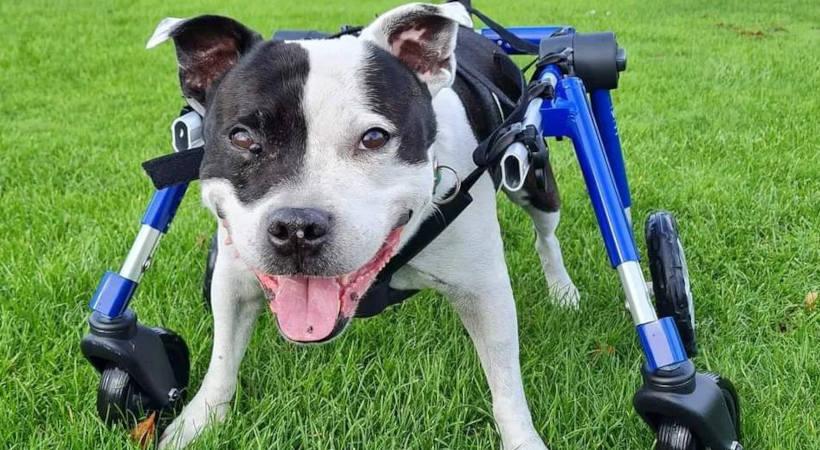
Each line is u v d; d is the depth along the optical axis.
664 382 0.68
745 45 2.61
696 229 1.21
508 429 0.78
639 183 1.39
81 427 0.78
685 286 0.81
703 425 0.67
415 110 0.69
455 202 0.73
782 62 2.33
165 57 2.66
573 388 0.86
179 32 0.70
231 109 0.67
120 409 0.79
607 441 0.80
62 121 1.93
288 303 0.67
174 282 1.06
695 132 1.70
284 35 0.96
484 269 0.76
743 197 1.31
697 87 2.11
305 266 0.63
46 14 3.47
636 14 3.28
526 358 0.93
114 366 0.79
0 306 0.99
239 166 0.67
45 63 2.54
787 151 1.54
